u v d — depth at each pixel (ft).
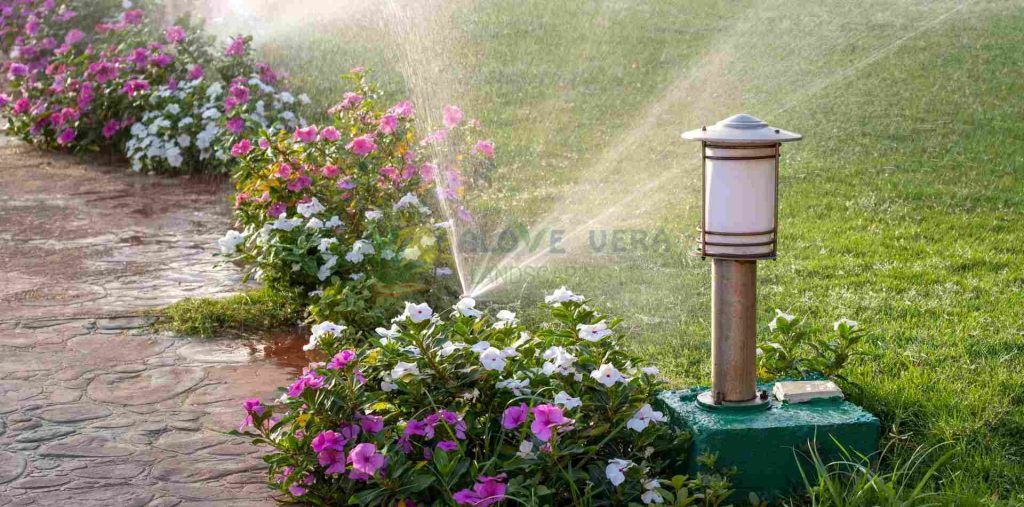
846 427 9.77
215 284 17.42
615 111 32.50
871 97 33.24
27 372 13.21
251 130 24.14
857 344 13.41
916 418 11.32
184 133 25.91
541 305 11.79
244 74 27.84
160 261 18.79
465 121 27.22
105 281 17.48
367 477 9.21
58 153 28.66
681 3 48.57
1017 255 17.89
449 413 9.57
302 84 34.19
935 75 35.58
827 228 19.94
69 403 12.23
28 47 31.63
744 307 9.98
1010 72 35.68
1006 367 12.75
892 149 26.89
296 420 9.76
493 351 9.55
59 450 10.93
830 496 9.36
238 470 10.56
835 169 24.95
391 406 10.23
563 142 28.76
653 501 9.11
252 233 17.01
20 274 17.80
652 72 37.42
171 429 11.55
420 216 16.70
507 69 37.60
